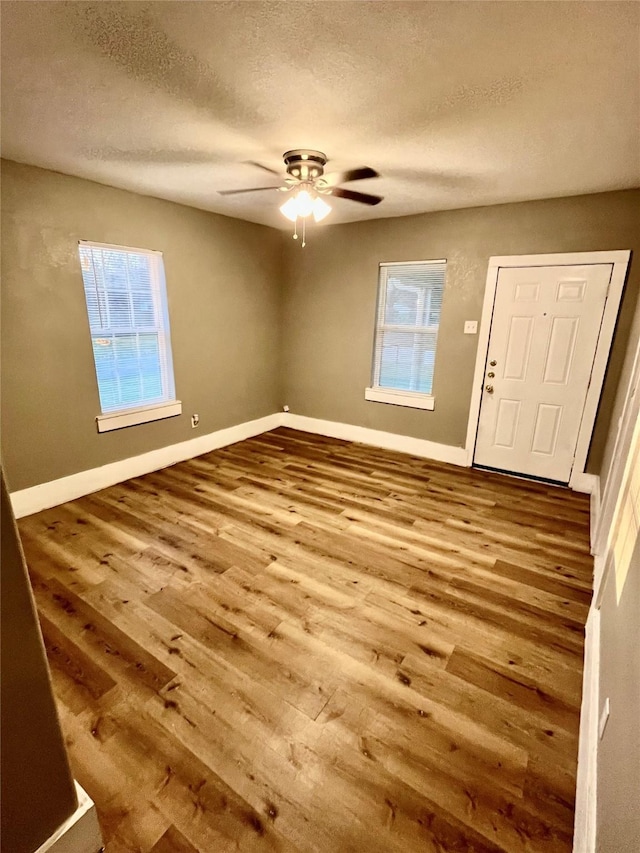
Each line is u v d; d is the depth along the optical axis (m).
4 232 2.71
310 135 2.26
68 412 3.22
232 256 4.34
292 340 5.14
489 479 3.86
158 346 3.86
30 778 1.03
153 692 1.69
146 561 2.54
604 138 2.19
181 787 1.36
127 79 1.73
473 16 1.33
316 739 1.52
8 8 1.30
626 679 1.14
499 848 1.22
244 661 1.84
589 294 3.35
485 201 3.51
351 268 4.51
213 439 4.52
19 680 0.97
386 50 1.52
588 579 2.44
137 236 3.46
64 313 3.09
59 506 3.21
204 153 2.54
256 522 3.01
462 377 4.05
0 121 2.11
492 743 1.52
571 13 1.30
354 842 1.23
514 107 1.91
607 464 2.99
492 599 2.26
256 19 1.36
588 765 1.33
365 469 4.05
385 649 1.92
